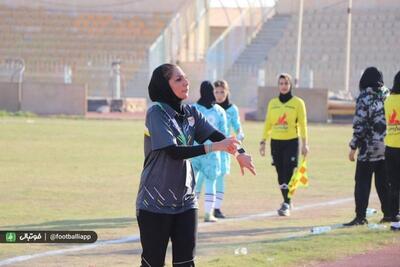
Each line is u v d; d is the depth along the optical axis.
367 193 21.25
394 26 84.81
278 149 24.19
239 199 26.88
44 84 67.56
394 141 20.28
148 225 12.37
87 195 26.83
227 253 17.53
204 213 23.31
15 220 21.83
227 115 24.11
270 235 20.23
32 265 16.64
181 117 12.48
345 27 85.81
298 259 16.77
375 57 83.00
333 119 65.56
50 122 59.78
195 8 91.12
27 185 28.72
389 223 21.44
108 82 84.62
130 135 50.41
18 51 88.88
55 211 23.55
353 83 80.12
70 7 91.69
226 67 85.44
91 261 17.05
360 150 21.09
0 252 17.86
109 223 21.77
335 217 23.23
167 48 87.56
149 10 90.56
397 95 20.20
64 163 35.56
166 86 12.41
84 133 51.16
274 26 88.75
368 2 86.75
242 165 12.15
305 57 84.62
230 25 90.06
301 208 25.03
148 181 12.37
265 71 82.94
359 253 17.55
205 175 22.39
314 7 88.81
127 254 17.81
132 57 86.69
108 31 89.75
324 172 34.16
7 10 92.19
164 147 12.12
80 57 87.38
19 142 44.47
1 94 67.69
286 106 24.09
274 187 29.80
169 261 17.17
